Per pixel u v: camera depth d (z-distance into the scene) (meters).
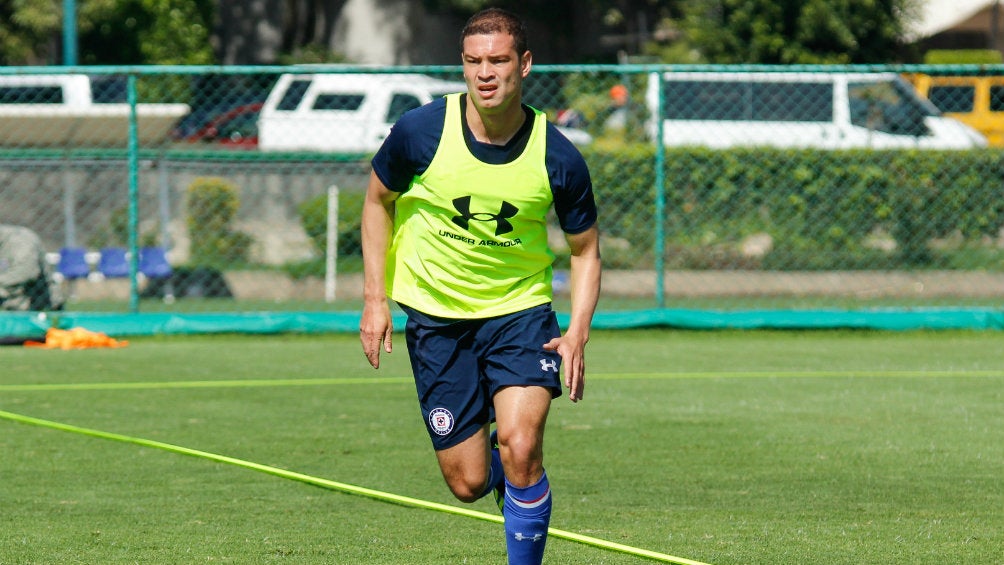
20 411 26.03
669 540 16.55
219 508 18.30
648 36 102.56
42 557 15.57
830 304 44.38
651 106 58.84
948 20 88.12
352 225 49.28
